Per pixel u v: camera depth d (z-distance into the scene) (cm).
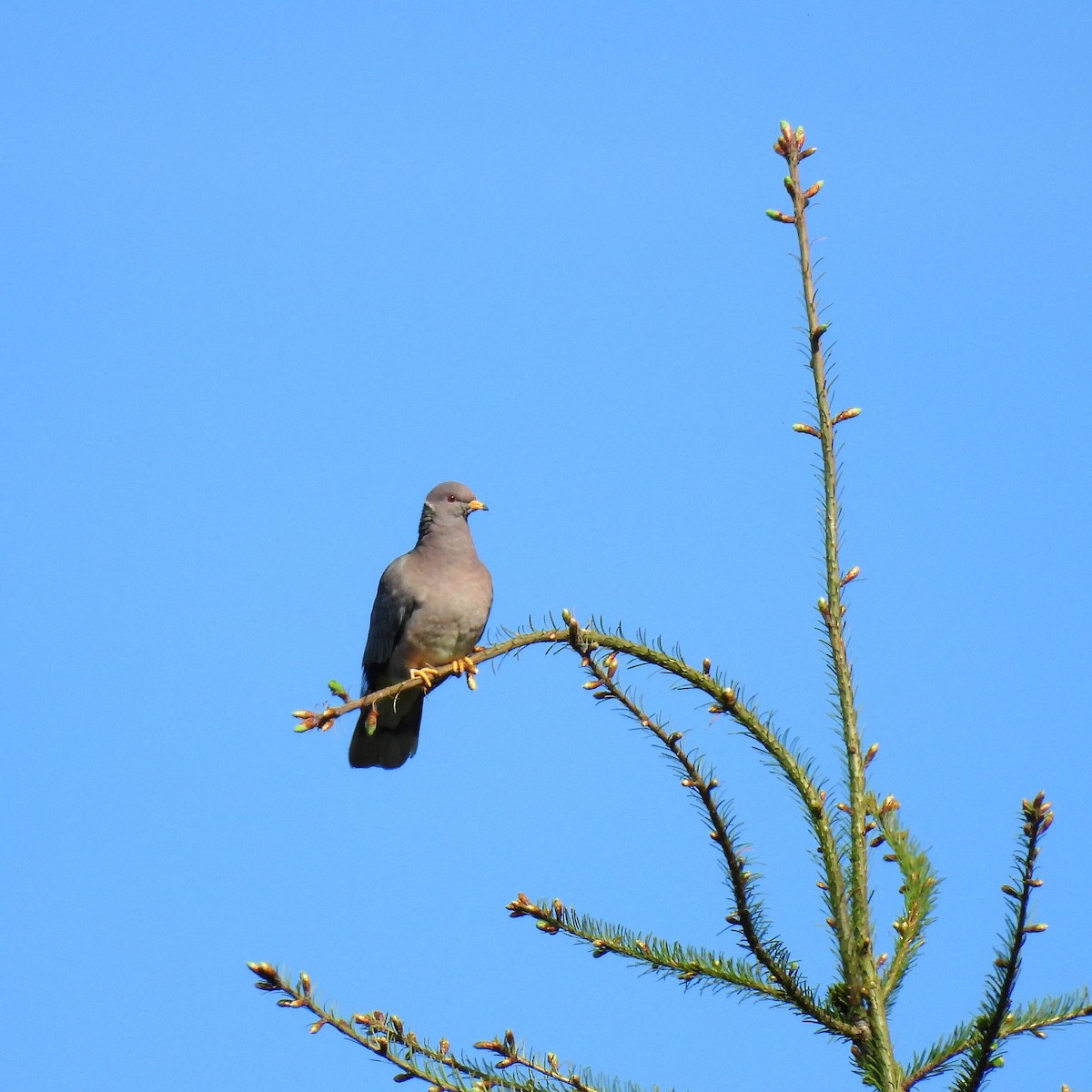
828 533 833
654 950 779
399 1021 735
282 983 716
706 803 762
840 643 819
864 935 743
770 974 748
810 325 845
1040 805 655
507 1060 738
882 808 813
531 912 789
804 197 850
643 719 794
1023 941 666
